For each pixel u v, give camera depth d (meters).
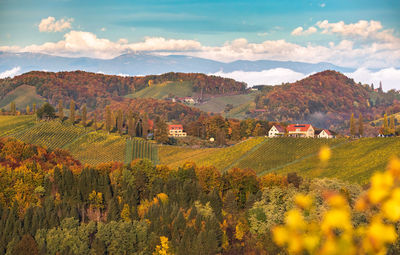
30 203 109.75
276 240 7.09
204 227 91.75
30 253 83.88
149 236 92.25
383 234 6.11
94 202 119.00
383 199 5.96
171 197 116.38
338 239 6.55
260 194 113.88
